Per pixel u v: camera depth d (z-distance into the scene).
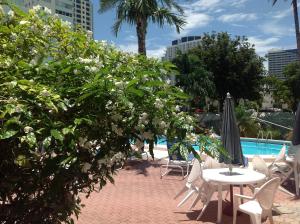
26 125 2.63
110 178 3.49
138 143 3.12
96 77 2.85
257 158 8.33
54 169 2.85
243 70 38.91
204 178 7.35
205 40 40.75
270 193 5.99
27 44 3.45
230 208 7.59
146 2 17.34
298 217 7.26
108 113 2.97
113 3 18.22
